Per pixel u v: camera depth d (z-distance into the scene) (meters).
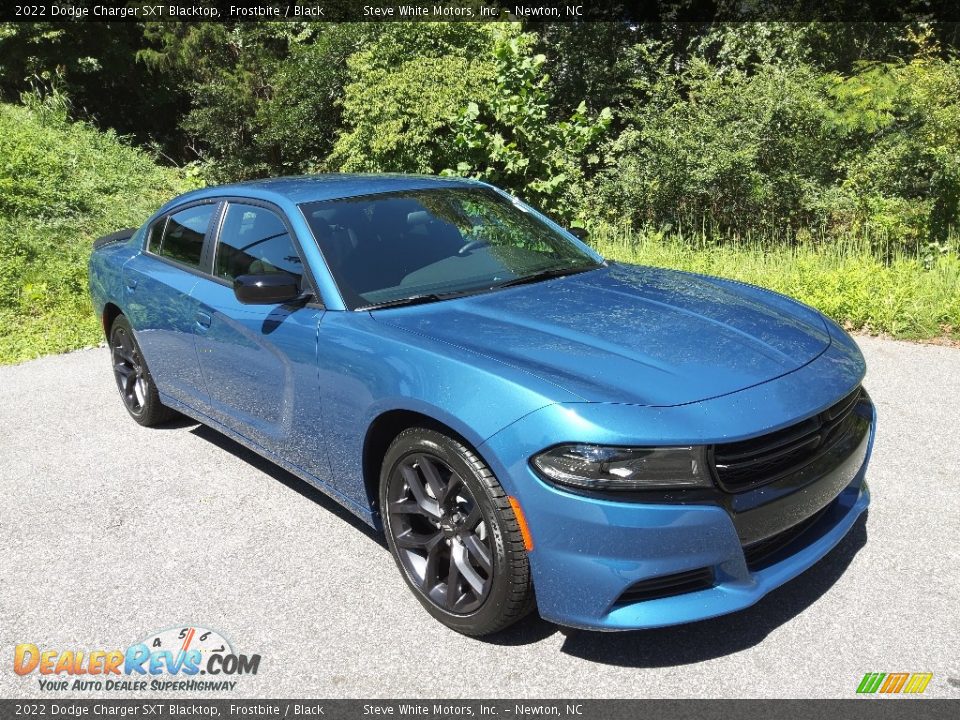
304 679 2.59
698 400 2.41
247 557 3.36
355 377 2.93
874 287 6.58
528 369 2.54
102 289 5.07
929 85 8.95
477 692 2.48
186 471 4.29
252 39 15.02
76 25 17.14
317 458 3.31
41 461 4.52
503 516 2.47
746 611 2.79
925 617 2.70
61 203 10.77
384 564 3.27
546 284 3.44
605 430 2.29
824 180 9.63
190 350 4.08
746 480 2.42
